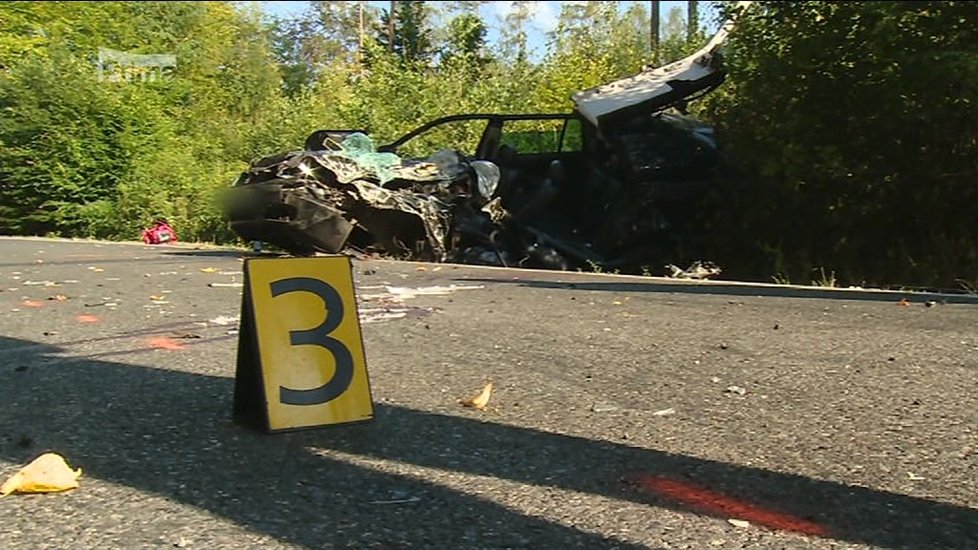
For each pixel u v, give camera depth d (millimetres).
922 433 3859
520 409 4180
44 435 3668
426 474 3299
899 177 12055
